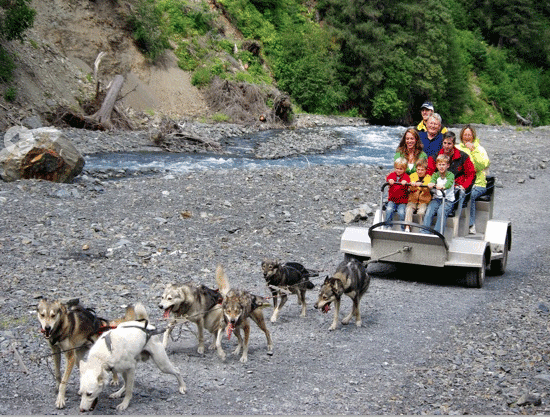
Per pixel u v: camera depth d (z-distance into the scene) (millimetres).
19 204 16234
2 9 32031
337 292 9055
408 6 52969
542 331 9320
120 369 6492
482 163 12328
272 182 21078
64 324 6633
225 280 8547
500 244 12422
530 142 37531
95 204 17047
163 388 7254
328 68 50344
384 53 52000
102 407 6703
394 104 51656
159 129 30516
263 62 48344
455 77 58094
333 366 8023
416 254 11375
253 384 7445
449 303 10734
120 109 33312
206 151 29297
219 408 6801
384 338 9062
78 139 28109
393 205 11680
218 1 49062
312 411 6781
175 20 44156
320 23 55125
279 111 41312
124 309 9656
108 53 38062
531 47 77750
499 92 68562
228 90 40906
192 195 18469
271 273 9398
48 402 6793
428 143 12023
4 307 9469
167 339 8422
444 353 8500
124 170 22969
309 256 13617
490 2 75500
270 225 16047
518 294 11375
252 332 9258
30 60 32938
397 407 6898
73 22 37531
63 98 32688
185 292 8023
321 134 37281
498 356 8375
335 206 18484
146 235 14422
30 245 13031
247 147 31219
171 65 41281
